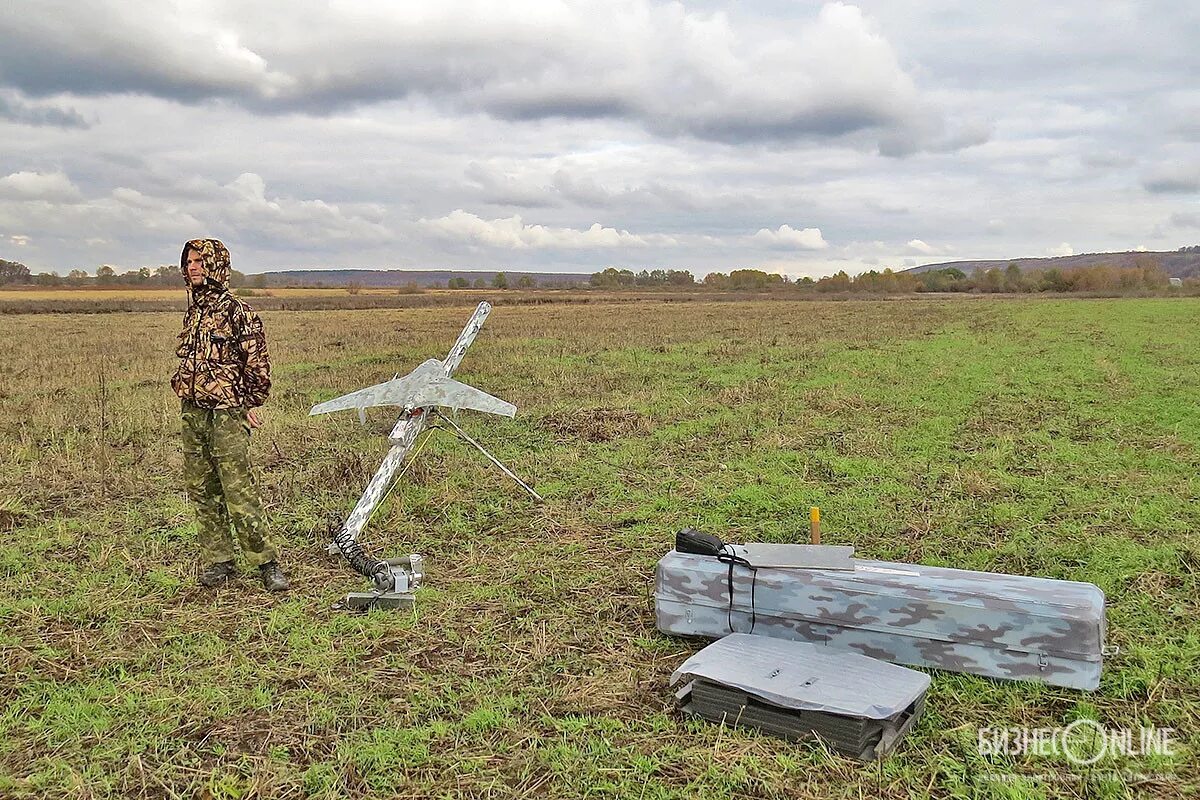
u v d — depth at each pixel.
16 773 3.47
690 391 13.44
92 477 8.33
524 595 5.34
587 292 105.06
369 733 3.73
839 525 6.64
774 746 3.51
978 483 7.56
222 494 5.56
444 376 6.43
